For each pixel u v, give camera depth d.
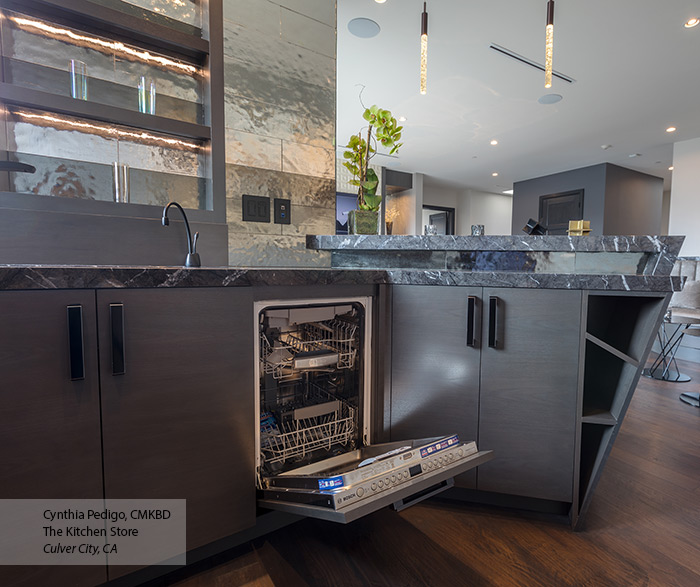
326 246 1.78
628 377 1.25
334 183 2.01
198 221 1.56
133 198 1.50
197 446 1.02
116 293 0.90
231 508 1.09
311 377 1.64
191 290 1.00
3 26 1.26
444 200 9.05
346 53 3.04
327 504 0.94
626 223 6.93
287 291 1.21
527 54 3.05
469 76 3.42
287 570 1.11
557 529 1.30
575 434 1.27
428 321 1.39
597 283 1.20
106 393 0.89
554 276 1.25
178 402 0.99
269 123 1.80
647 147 5.54
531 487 1.32
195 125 1.55
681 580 1.08
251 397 1.12
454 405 1.38
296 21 1.86
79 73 1.34
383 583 1.06
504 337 1.32
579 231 1.79
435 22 2.63
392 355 1.44
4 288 0.77
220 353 1.05
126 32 1.43
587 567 1.13
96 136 1.43
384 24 2.66
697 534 1.28
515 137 5.07
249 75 1.73
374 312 1.44
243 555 1.17
